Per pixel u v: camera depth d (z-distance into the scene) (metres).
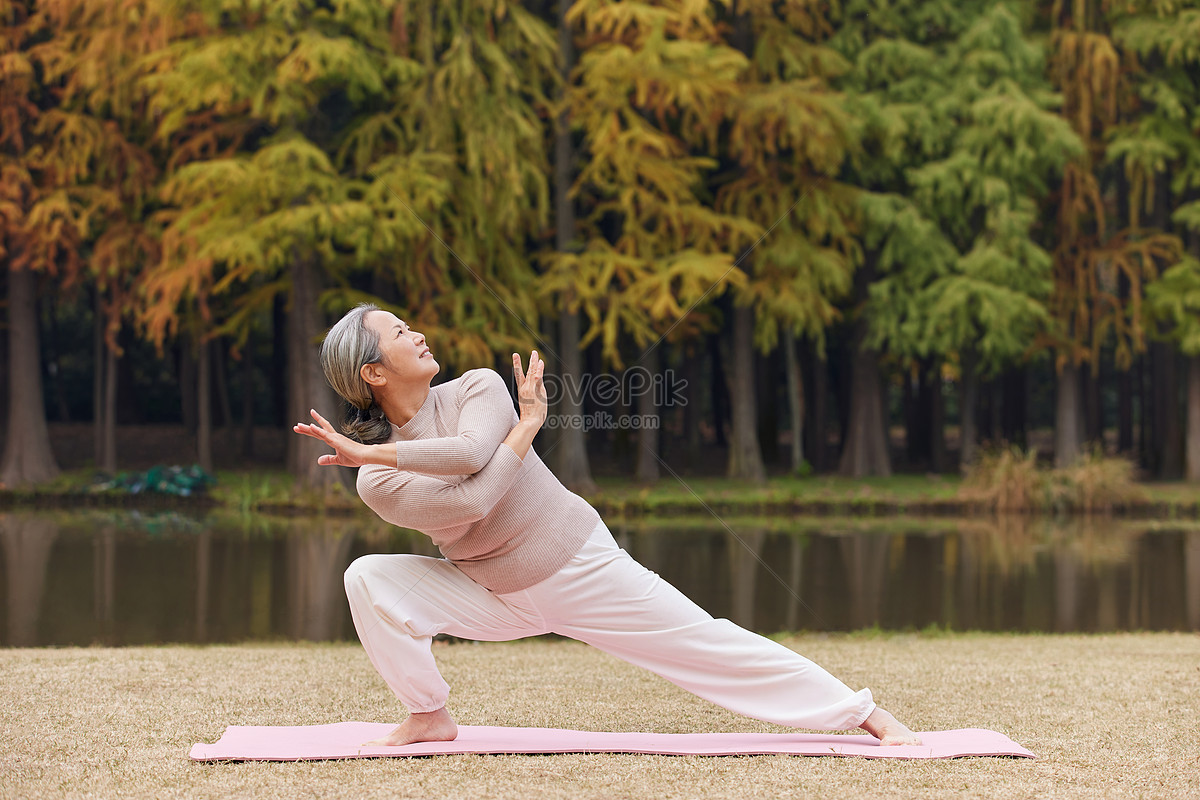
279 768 2.95
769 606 9.20
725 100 18.58
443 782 2.80
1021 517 17.95
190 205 17.83
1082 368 25.61
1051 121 19.31
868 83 20.88
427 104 17.28
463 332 16.88
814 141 18.27
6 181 18.59
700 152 21.58
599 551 3.14
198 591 9.68
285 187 16.22
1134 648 5.92
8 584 10.01
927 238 19.81
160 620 8.17
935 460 22.53
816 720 3.16
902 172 21.44
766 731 3.57
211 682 4.37
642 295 16.98
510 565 3.09
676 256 17.44
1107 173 24.59
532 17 18.17
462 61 16.78
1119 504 18.30
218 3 16.19
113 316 19.72
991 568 11.82
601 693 4.28
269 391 32.09
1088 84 20.80
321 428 2.91
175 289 16.73
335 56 15.70
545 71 19.05
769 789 2.76
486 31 17.75
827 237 21.70
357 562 3.17
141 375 30.69
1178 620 8.52
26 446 19.67
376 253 17.44
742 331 20.98
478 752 3.10
